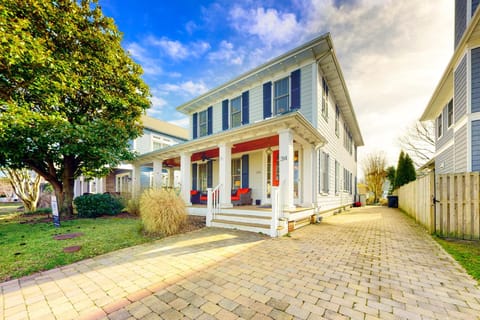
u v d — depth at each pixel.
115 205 9.13
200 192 10.12
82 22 7.46
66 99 7.77
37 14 6.21
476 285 2.70
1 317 2.10
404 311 2.13
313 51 7.57
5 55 5.00
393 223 7.64
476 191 4.96
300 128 6.38
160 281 2.85
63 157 8.68
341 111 12.71
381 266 3.35
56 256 3.85
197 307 2.23
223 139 7.41
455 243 4.71
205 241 4.88
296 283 2.76
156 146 17.83
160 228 5.57
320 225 7.05
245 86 9.92
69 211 8.86
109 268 3.32
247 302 2.32
